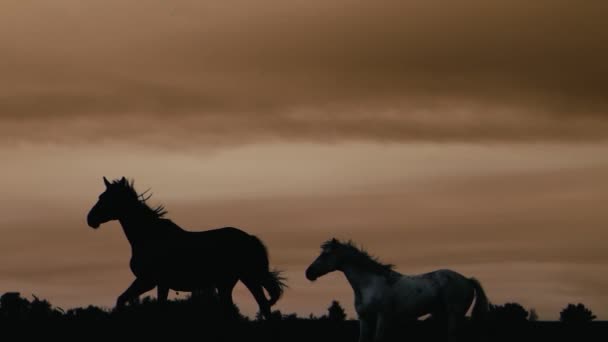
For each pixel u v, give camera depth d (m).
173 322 19.02
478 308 17.62
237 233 19.84
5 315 19.80
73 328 18.98
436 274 17.59
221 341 18.38
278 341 18.80
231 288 19.67
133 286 19.62
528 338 19.44
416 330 19.55
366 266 17.52
